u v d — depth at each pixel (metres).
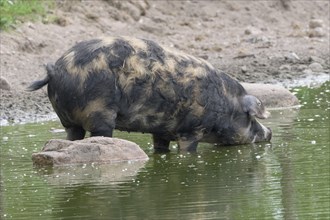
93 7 61.16
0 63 49.69
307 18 71.94
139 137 36.91
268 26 68.44
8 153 33.41
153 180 28.75
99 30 59.00
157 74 32.41
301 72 53.84
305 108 42.56
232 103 34.75
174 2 66.56
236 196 26.28
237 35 64.31
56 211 25.09
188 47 59.72
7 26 53.34
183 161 32.00
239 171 29.92
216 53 58.47
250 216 23.91
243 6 69.31
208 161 31.95
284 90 43.62
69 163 31.22
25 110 42.78
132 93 31.92
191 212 24.47
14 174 30.06
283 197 25.94
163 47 33.22
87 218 24.25
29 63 50.81
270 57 57.31
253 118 35.28
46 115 42.09
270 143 35.00
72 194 27.05
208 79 33.91
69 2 60.12
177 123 33.44
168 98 32.72
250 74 52.56
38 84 31.48
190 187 27.61
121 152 31.89
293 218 23.56
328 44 62.62
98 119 31.50
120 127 32.81
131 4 63.50
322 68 55.12
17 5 56.34
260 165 30.80
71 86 31.23
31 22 55.72
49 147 31.92
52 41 54.47
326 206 24.69
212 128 34.41
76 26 57.94
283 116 40.53
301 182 27.81
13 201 26.42
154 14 64.38
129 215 24.36
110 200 26.14
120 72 31.66
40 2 58.97
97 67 31.33
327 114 40.56
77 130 32.66
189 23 64.81
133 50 32.12
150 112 32.56
